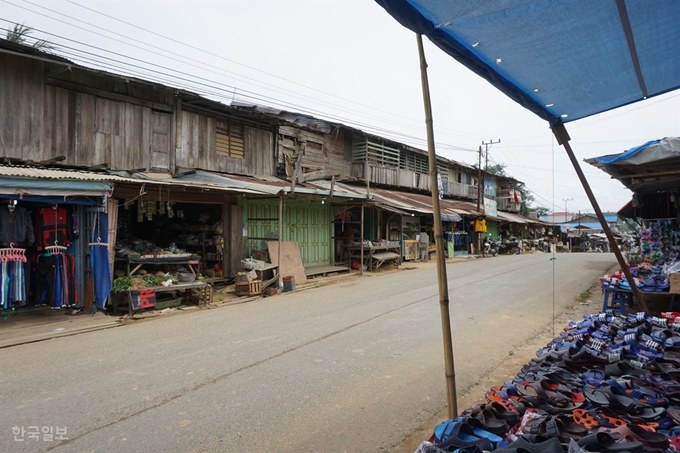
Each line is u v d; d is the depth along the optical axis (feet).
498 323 24.29
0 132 30.58
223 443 11.24
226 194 40.52
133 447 11.07
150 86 37.42
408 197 74.23
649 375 9.56
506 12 7.86
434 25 8.23
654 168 19.57
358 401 13.79
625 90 12.10
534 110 12.77
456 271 52.65
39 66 32.68
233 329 23.89
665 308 26.11
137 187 32.71
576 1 7.70
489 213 105.60
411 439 11.37
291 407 13.39
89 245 27.71
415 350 19.25
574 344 11.59
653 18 8.52
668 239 37.22
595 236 156.66
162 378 16.05
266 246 42.65
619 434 6.66
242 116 48.24
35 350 20.06
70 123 34.30
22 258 24.64
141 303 27.86
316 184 53.57
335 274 50.19
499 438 7.54
